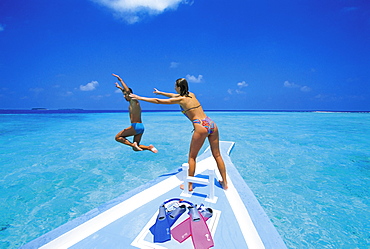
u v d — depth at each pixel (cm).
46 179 493
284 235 279
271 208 352
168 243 209
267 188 435
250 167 574
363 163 605
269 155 698
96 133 1186
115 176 516
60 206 368
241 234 224
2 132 1219
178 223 239
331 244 261
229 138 1023
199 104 344
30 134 1141
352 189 427
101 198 400
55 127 1484
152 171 554
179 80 339
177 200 287
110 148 816
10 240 277
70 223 244
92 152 754
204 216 249
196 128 324
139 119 404
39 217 334
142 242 212
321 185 450
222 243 210
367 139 988
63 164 609
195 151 334
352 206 357
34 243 212
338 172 530
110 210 266
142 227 238
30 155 703
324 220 315
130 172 545
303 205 362
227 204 288
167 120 2267
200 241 206
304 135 1113
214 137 333
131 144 404
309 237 275
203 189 337
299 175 511
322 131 1273
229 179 383
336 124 1753
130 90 396
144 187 349
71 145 866
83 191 430
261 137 1045
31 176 512
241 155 696
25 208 361
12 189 437
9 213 346
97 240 217
